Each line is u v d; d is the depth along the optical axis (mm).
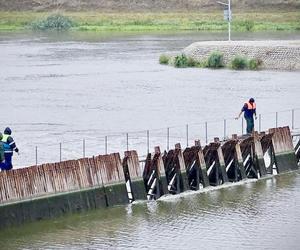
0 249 67438
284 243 68625
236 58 180375
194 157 80750
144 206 76438
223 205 77188
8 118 119562
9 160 74562
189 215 74812
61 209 73000
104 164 75438
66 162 73500
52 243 68500
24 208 71188
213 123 111750
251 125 89375
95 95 141000
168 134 97250
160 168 78125
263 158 85812
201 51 188500
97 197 74812
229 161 83750
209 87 148375
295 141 95750
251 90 143000
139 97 137750
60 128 111188
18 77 168250
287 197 79500
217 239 69438
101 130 108938
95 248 67562
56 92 145625
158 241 69062
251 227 72062
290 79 158250
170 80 159875
